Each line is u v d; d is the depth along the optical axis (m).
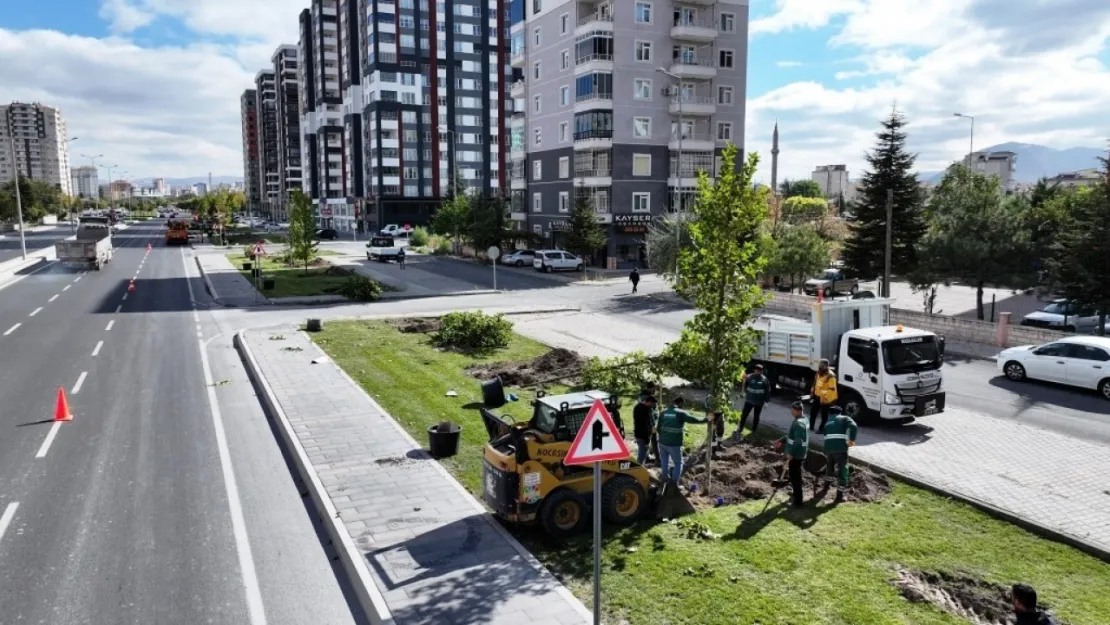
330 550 9.97
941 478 12.41
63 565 9.50
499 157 110.69
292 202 48.34
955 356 23.52
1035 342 23.66
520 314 32.62
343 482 11.98
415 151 105.75
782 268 37.41
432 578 8.77
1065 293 24.45
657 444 12.82
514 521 9.92
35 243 77.25
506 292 40.50
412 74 104.44
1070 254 24.42
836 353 17.14
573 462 6.89
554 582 8.64
